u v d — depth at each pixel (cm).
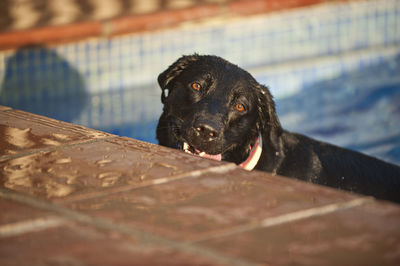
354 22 1209
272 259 180
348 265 178
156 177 260
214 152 495
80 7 1154
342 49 1205
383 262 180
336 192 242
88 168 273
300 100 1053
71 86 1034
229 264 177
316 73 1137
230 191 241
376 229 204
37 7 1158
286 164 546
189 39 1096
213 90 511
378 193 583
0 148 306
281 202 229
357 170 589
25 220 207
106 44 1046
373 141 902
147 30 1069
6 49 990
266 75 1100
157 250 185
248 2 1134
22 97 1005
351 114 993
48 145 313
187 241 192
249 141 542
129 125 925
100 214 214
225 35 1115
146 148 309
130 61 1062
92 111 970
